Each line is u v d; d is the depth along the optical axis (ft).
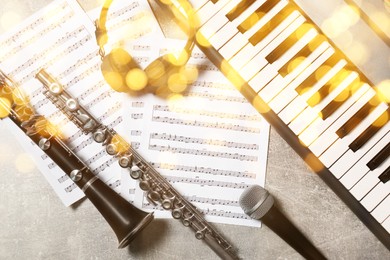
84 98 3.70
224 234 3.71
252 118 3.66
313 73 3.32
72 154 3.51
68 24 3.71
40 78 3.45
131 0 3.69
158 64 3.47
